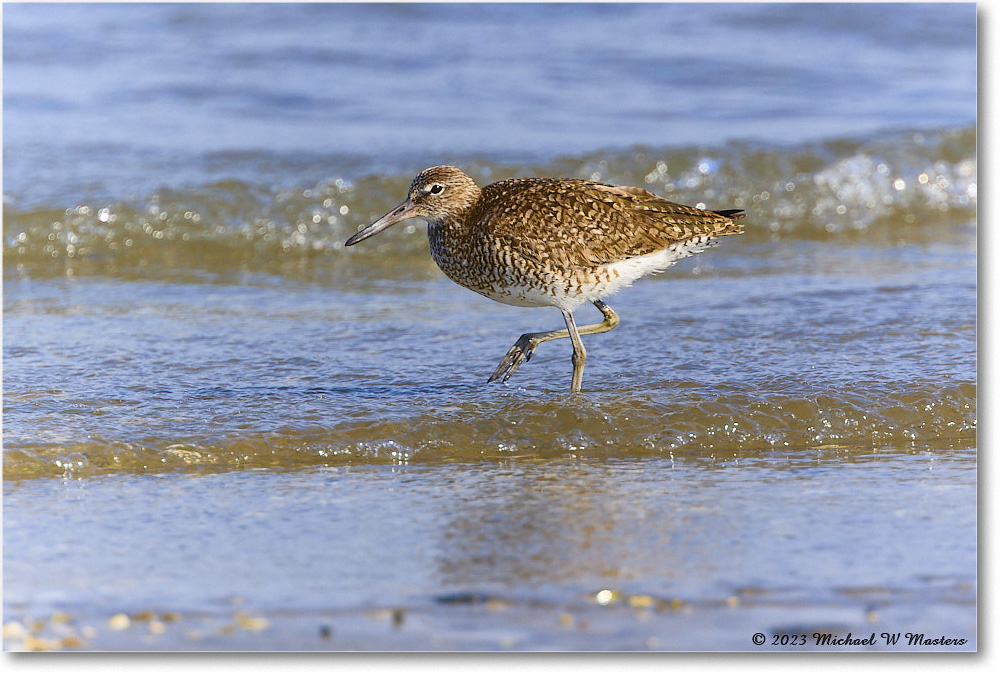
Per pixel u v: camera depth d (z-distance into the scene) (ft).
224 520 32.99
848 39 109.09
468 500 34.68
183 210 72.02
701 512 33.65
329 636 26.02
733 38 107.86
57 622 26.61
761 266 66.90
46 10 100.01
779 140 85.51
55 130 85.40
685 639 26.05
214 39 102.78
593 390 44.21
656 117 92.32
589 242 44.04
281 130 87.56
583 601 27.71
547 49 105.09
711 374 45.60
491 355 50.06
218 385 44.98
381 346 51.24
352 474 37.14
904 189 81.82
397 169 78.64
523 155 81.92
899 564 29.96
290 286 63.52
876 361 46.75
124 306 57.88
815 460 38.70
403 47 103.50
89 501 34.40
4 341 50.47
